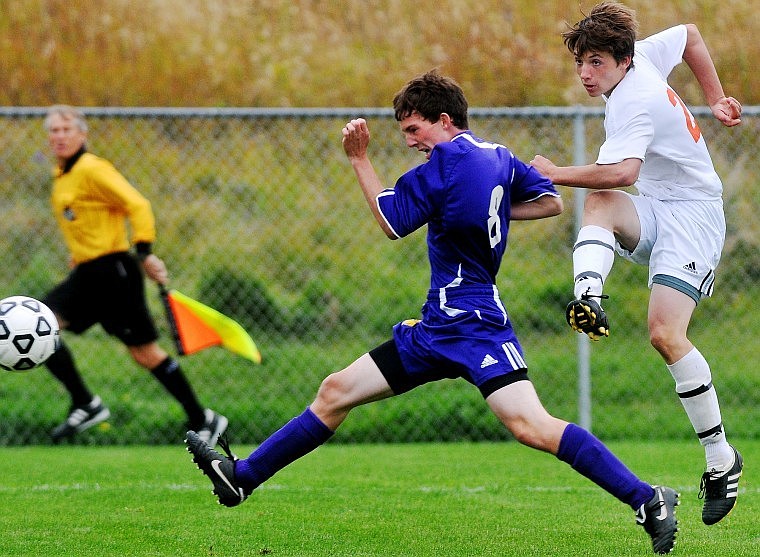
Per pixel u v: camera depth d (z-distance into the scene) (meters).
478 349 12.96
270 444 14.01
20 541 15.21
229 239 34.91
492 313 13.09
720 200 15.39
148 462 23.70
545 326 32.94
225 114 26.25
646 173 15.32
